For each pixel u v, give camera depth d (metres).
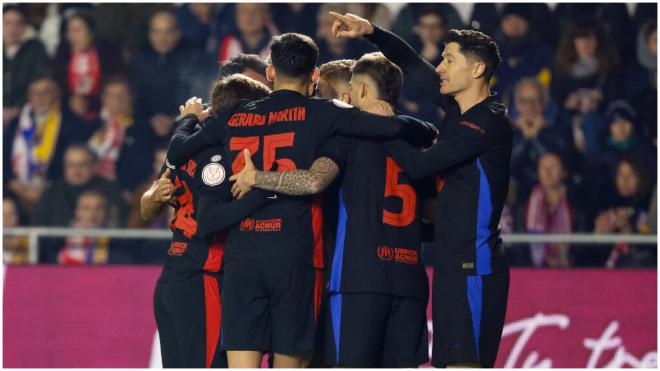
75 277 26.38
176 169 17.48
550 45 33.81
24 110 33.47
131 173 32.97
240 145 15.99
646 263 31.66
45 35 34.09
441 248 16.25
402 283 15.96
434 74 17.50
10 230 27.64
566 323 26.58
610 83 33.66
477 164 16.00
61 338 26.00
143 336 26.17
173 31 34.00
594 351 26.44
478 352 15.88
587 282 26.81
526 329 26.42
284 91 16.05
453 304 15.95
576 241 27.62
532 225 32.06
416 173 15.80
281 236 15.63
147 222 32.44
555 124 33.16
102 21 34.06
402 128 15.70
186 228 17.41
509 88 33.44
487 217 16.02
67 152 33.03
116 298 26.30
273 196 15.66
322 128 15.62
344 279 15.85
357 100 16.50
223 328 16.09
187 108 17.98
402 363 16.22
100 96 33.59
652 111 33.56
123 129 33.34
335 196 16.59
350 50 33.06
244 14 33.66
